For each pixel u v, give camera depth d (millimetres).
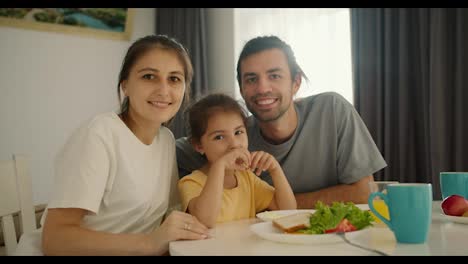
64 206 903
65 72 3350
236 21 3439
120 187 1044
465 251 731
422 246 771
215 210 1090
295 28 3145
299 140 1601
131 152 1073
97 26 3467
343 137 1598
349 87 2877
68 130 3350
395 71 2605
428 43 2443
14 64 3172
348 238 804
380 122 2627
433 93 2377
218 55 3566
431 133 2381
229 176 1354
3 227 1184
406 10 2529
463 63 2320
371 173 1574
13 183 1215
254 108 1539
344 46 2910
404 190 789
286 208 1302
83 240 856
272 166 1320
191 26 3494
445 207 1031
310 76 3047
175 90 1150
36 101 3236
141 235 879
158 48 1145
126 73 1169
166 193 1159
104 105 3512
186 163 1531
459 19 2318
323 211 850
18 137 3164
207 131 1358
